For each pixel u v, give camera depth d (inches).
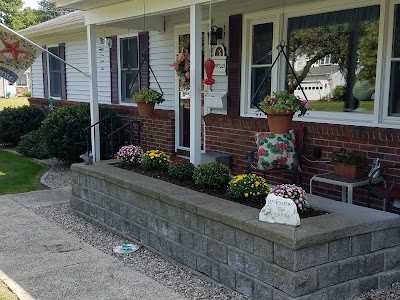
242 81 251.1
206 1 188.5
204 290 138.3
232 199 155.3
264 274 124.3
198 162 203.0
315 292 119.7
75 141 329.4
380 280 133.0
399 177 169.3
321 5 207.0
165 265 160.1
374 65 192.1
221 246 138.6
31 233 195.0
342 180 179.8
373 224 129.1
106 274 151.4
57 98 469.1
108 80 375.6
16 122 456.8
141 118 334.3
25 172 333.1
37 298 133.8
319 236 117.9
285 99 177.6
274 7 227.6
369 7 191.3
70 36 422.0
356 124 196.9
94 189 208.1
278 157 203.9
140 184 177.0
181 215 154.6
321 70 213.9
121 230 191.5
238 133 253.3
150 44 324.5
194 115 199.5
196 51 196.5
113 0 244.4
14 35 237.0
